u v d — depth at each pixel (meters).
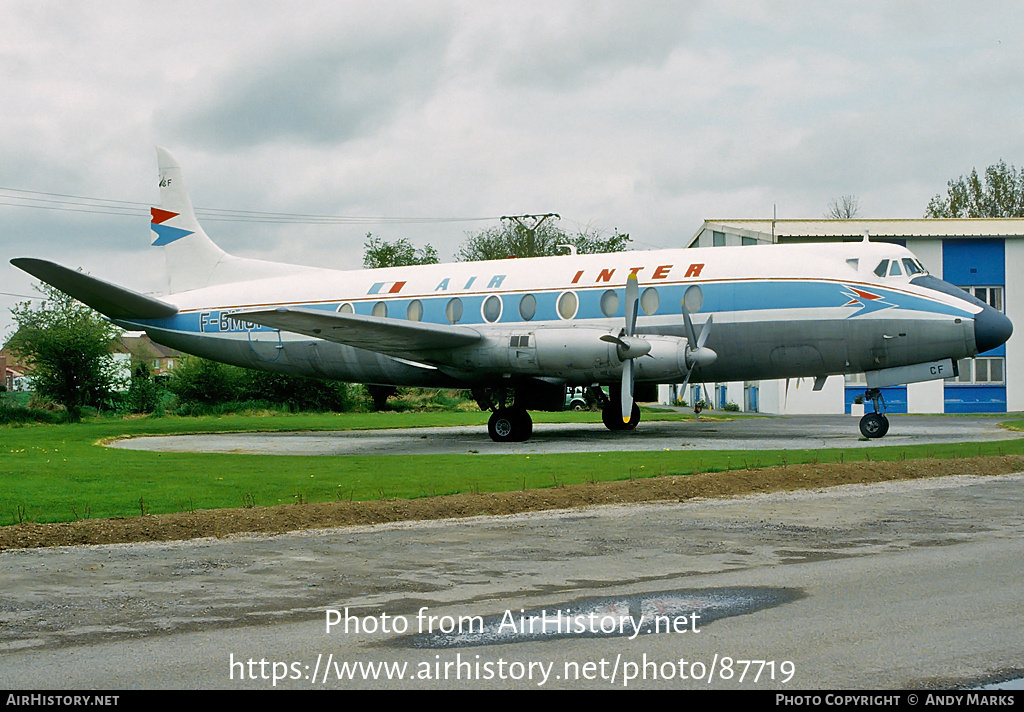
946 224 46.03
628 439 25.53
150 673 6.10
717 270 24.61
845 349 23.44
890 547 10.03
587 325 25.38
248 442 27.14
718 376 25.11
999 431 26.47
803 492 14.63
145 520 11.97
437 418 42.31
